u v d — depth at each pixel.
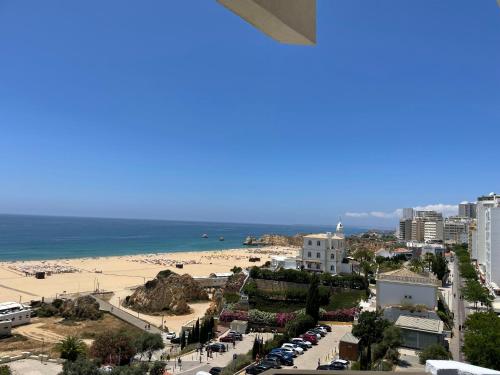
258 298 66.31
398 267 91.25
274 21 4.53
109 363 45.53
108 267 144.88
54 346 53.97
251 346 50.56
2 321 61.25
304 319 53.84
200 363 44.19
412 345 42.56
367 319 42.56
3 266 136.75
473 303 68.44
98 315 71.69
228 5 4.37
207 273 136.50
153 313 77.94
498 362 32.28
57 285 105.94
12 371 41.44
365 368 34.81
